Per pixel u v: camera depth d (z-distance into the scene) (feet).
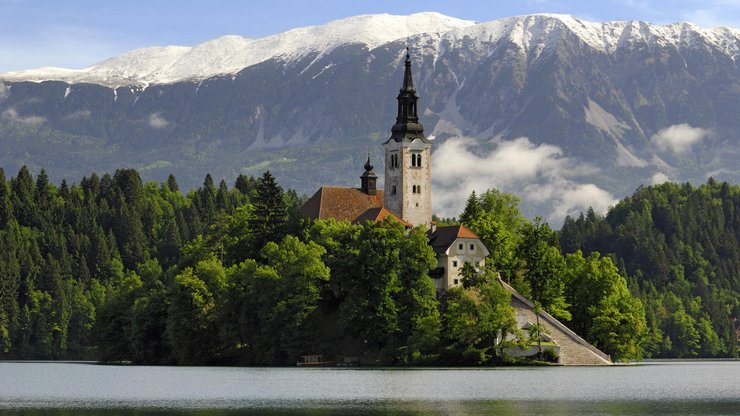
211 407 495.00
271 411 480.23
